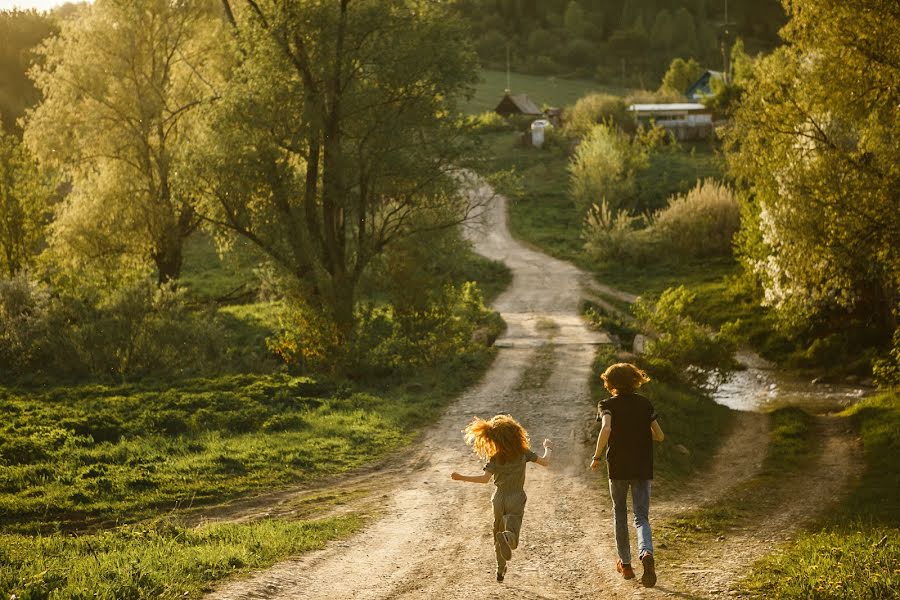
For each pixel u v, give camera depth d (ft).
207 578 27.02
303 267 89.15
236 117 86.33
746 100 71.00
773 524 36.76
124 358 86.99
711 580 26.53
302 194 92.43
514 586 26.94
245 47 88.28
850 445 64.13
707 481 50.26
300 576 27.99
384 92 88.58
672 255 186.60
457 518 38.45
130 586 24.84
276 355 96.53
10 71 287.89
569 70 625.41
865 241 63.00
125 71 128.67
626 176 239.91
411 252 91.76
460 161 91.20
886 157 61.72
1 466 48.65
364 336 86.38
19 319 88.84
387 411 68.69
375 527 36.73
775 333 120.78
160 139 129.39
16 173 125.39
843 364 104.63
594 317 133.39
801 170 66.95
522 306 150.71
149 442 56.24
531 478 47.96
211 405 67.05
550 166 293.64
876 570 24.75
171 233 128.77
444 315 93.30
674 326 85.20
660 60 631.15
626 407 25.30
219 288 168.14
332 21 84.69
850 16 58.85
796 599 23.13
